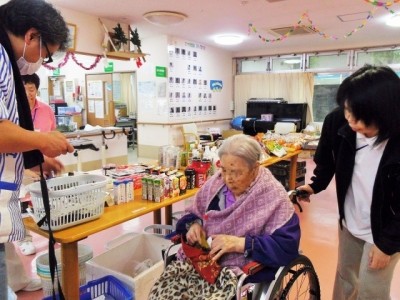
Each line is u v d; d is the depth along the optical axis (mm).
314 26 5570
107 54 5031
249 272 1293
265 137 3900
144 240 2303
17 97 1109
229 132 6633
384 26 5629
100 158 4449
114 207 1906
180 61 6840
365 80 1188
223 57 8320
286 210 1439
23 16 1040
